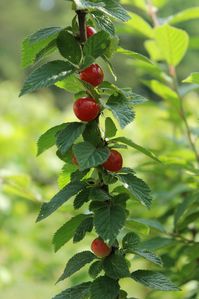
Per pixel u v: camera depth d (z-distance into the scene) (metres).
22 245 1.16
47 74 0.44
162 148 0.98
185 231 0.69
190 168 0.63
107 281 0.46
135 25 0.71
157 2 0.81
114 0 0.46
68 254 1.11
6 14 6.52
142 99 0.46
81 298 0.47
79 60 0.46
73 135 0.45
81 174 0.46
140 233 0.56
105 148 0.45
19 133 1.42
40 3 6.85
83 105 0.45
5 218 1.20
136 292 0.98
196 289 0.71
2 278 1.07
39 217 0.45
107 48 0.46
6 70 5.97
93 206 0.46
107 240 0.44
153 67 0.72
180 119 0.78
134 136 1.19
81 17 0.46
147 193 0.45
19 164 1.39
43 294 1.18
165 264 0.66
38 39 0.45
